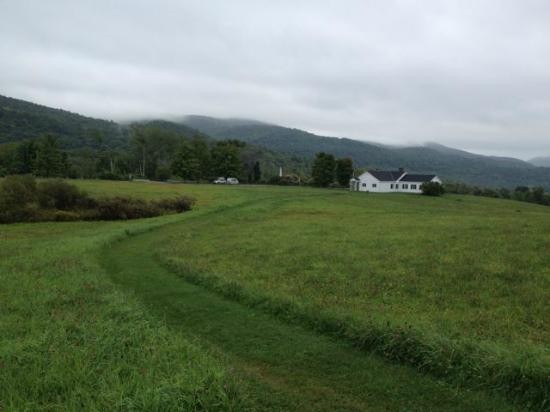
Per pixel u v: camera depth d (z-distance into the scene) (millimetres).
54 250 20109
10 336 8836
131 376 6883
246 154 134750
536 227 24359
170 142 141625
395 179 100750
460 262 16453
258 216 39688
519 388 6992
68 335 8828
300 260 17922
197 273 15570
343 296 12570
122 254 20812
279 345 9258
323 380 7676
